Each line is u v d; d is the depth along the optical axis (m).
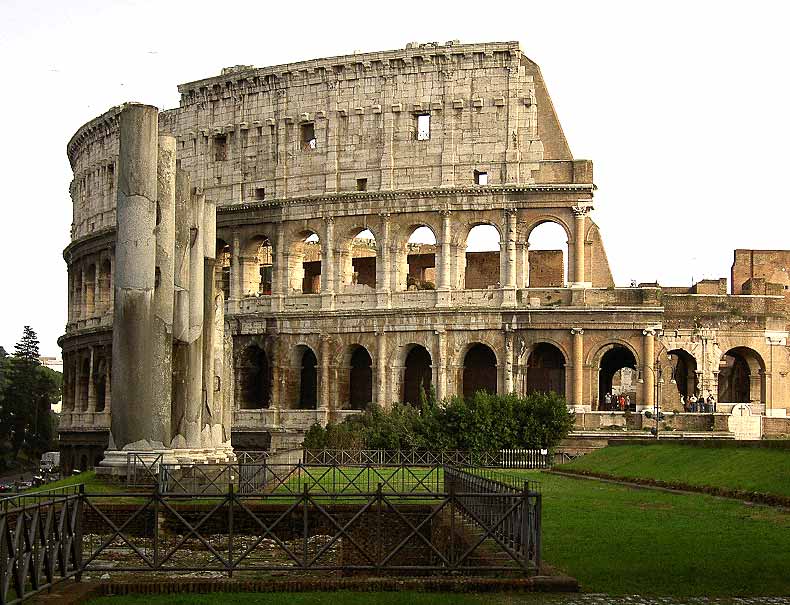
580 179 124.62
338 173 132.00
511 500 44.31
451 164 127.69
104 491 61.16
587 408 122.06
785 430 119.50
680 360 140.50
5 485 157.25
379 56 130.12
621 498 65.19
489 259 135.50
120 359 66.75
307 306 132.38
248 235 136.38
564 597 34.75
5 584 31.72
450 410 110.12
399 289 129.00
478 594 35.16
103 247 144.75
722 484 65.06
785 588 36.03
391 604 33.34
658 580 37.25
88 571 41.09
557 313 123.06
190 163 140.50
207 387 83.44
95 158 151.00
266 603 33.47
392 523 55.03
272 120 135.38
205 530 57.94
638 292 123.50
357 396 133.62
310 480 79.31
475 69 127.88
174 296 71.62
